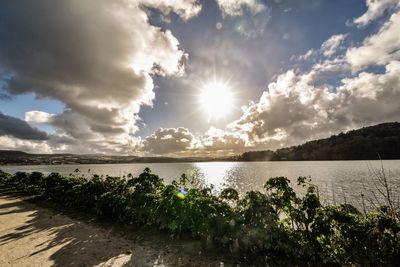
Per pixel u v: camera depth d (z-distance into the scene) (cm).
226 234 582
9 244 667
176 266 527
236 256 560
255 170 9806
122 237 711
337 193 3162
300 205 618
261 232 561
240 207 684
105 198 902
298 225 604
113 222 862
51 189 1347
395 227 452
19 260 563
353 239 465
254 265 519
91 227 814
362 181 4547
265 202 618
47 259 568
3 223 883
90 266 530
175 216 704
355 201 2547
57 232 768
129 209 817
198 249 606
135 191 858
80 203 1072
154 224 771
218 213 629
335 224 506
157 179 1002
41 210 1101
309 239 539
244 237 568
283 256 545
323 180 4906
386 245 459
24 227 831
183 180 1009
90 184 1089
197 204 666
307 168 9756
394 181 4188
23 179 1939
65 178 1384
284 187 642
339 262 491
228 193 755
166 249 615
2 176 2306
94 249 625
